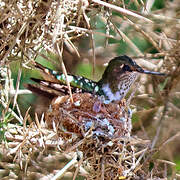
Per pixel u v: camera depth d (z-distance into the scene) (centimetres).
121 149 279
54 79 280
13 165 282
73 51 284
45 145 279
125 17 282
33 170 283
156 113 282
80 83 281
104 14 282
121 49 286
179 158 281
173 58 282
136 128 282
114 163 279
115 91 281
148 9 283
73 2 279
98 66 286
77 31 281
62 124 279
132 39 286
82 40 285
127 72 281
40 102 282
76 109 279
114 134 279
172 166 281
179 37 282
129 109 281
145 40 286
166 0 284
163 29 283
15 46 280
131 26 284
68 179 282
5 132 280
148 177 280
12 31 279
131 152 279
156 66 284
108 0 282
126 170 279
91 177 279
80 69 285
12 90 281
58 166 283
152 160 281
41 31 279
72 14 280
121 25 285
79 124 279
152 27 283
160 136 281
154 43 283
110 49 286
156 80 283
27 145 279
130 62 281
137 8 283
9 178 282
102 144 278
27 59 280
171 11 283
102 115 279
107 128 279
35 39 279
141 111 283
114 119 279
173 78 282
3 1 278
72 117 279
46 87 280
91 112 279
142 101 283
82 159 278
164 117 281
